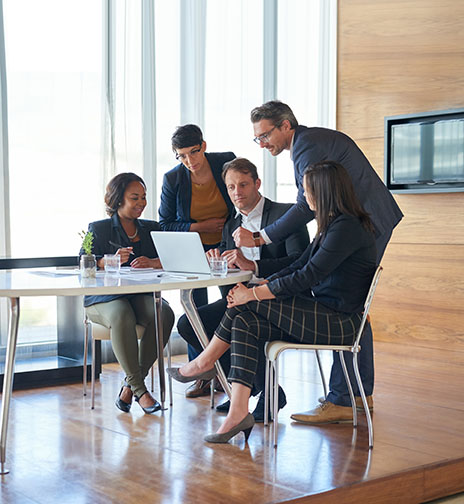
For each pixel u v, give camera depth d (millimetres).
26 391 4082
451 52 5246
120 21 4957
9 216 4609
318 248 2975
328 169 2910
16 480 2574
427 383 4191
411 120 5352
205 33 5402
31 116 4711
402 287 5527
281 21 5941
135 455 2838
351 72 5832
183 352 5348
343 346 2916
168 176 3938
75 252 4879
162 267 3404
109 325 3482
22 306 4656
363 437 3068
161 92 5191
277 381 2875
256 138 3363
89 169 4906
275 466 2680
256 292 2896
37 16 4711
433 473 2707
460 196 5188
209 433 3131
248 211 3555
